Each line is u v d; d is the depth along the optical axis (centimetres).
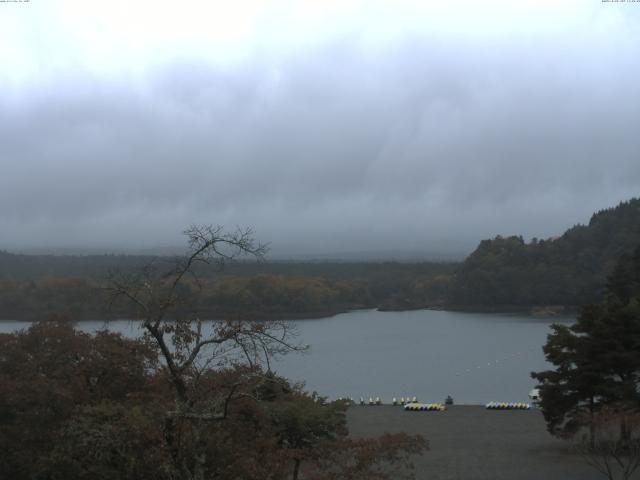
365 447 2416
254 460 2164
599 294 19688
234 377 2169
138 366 3122
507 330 16500
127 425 2152
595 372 4391
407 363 11312
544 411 4591
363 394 8506
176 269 1972
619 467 4031
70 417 2667
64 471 2458
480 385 9162
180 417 1936
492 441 5100
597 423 3688
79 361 3144
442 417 6312
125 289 1992
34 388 2805
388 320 19475
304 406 2967
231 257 1962
